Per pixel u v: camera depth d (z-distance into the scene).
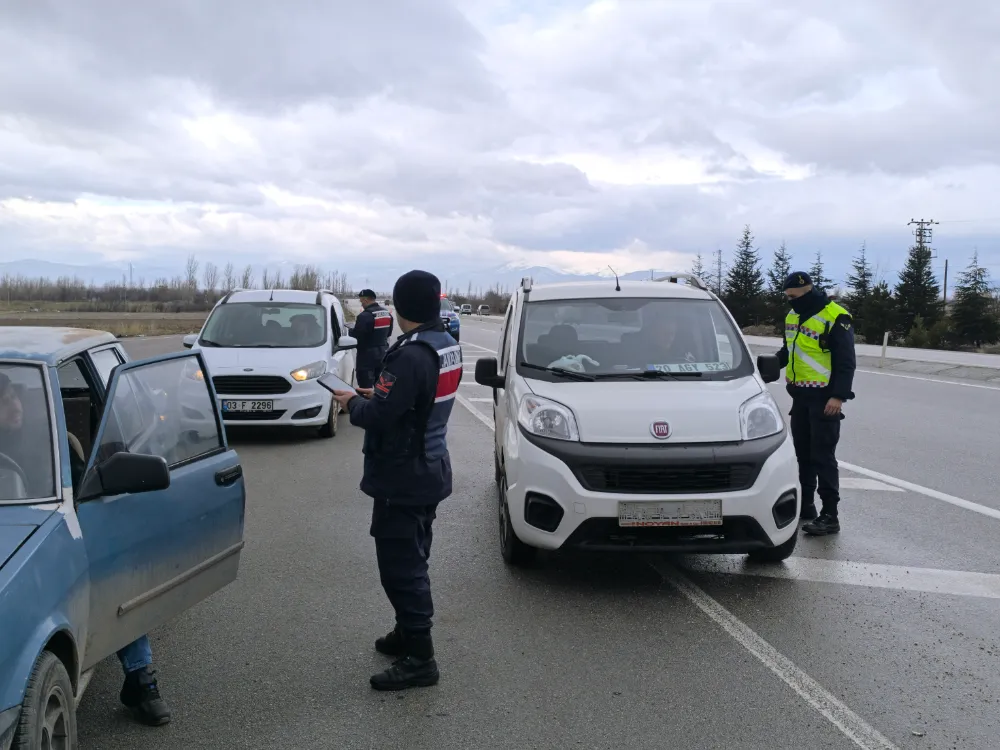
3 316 61.12
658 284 7.09
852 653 4.48
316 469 9.34
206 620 4.93
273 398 10.73
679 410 5.45
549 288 7.02
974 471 9.11
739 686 4.10
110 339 4.48
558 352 6.27
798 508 5.59
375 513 4.09
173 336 37.41
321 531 6.82
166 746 3.53
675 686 4.10
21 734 2.52
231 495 4.20
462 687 4.09
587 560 6.09
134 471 3.24
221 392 10.77
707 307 6.72
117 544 3.32
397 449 3.98
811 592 5.42
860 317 59.97
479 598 5.32
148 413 3.83
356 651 4.52
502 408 6.43
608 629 4.82
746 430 5.43
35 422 3.30
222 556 4.11
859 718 3.78
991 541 6.55
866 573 5.79
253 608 5.13
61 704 2.86
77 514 3.15
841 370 6.54
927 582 5.61
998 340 51.06
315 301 12.71
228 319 12.11
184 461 3.99
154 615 3.61
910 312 58.97
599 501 5.16
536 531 5.37
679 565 5.97
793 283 6.74
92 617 3.16
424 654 4.09
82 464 3.57
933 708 3.88
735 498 5.20
